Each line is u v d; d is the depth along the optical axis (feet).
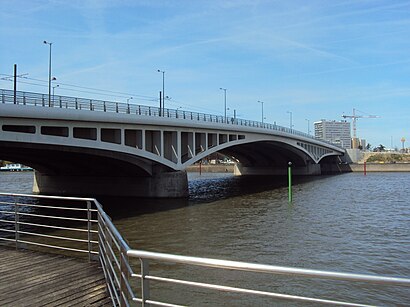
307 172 284.00
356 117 526.57
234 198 136.98
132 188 143.23
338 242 66.49
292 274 11.08
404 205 115.65
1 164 463.83
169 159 140.87
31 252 32.91
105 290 23.30
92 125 103.19
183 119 136.46
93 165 138.00
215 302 38.45
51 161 135.74
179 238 70.33
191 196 143.84
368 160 374.02
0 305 21.27
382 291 40.91
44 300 21.89
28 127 95.61
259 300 38.86
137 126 118.93
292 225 83.10
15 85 126.00
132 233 75.31
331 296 39.99
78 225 86.63
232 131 169.68
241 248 62.28
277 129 218.59
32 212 111.65
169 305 14.24
